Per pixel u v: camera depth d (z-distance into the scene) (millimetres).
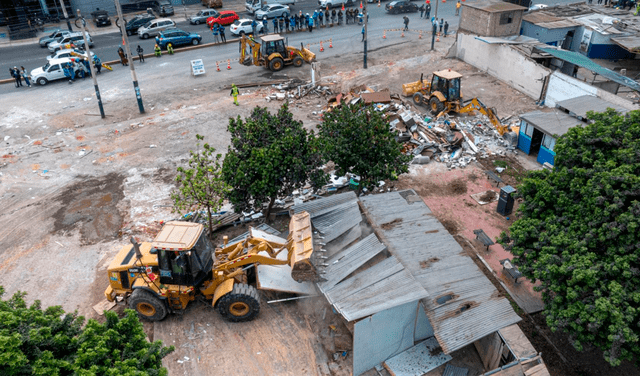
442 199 19016
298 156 15867
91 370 7484
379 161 16578
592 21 34469
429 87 27781
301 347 12594
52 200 19656
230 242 15750
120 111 28109
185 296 13297
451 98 25047
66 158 23000
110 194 19953
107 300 14227
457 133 22609
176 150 23422
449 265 12734
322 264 13078
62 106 28984
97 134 25344
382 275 12258
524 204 12820
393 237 13695
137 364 8359
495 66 30953
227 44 40438
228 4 55625
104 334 8312
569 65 29062
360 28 43469
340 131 16703
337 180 20250
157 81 32688
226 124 25984
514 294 14203
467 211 18219
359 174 17203
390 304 11250
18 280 15258
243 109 27781
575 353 12258
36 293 14672
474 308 11453
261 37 33844
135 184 20625
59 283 15094
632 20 35125
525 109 26469
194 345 12680
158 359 9047
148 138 24734
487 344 11609
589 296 10055
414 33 41219
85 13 50125
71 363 7914
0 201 19656
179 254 12352
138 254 12570
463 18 33625
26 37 44344
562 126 20109
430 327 12383
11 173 21766
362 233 14430
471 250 16125
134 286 12812
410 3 47625
